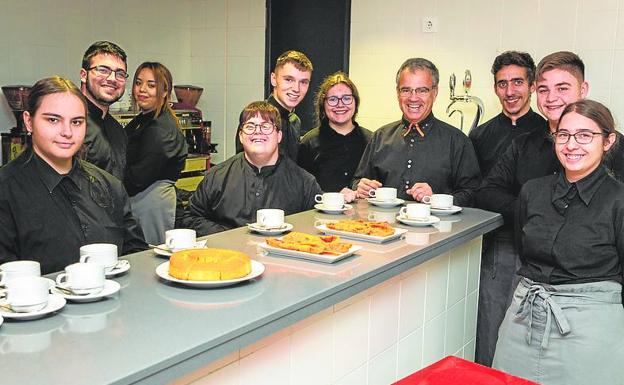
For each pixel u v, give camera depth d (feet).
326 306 5.01
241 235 6.88
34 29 13.87
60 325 4.10
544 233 7.28
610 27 12.05
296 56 10.22
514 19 12.99
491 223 8.31
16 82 13.64
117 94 9.14
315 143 10.87
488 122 10.75
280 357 5.30
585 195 7.06
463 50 13.64
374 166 10.27
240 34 16.83
